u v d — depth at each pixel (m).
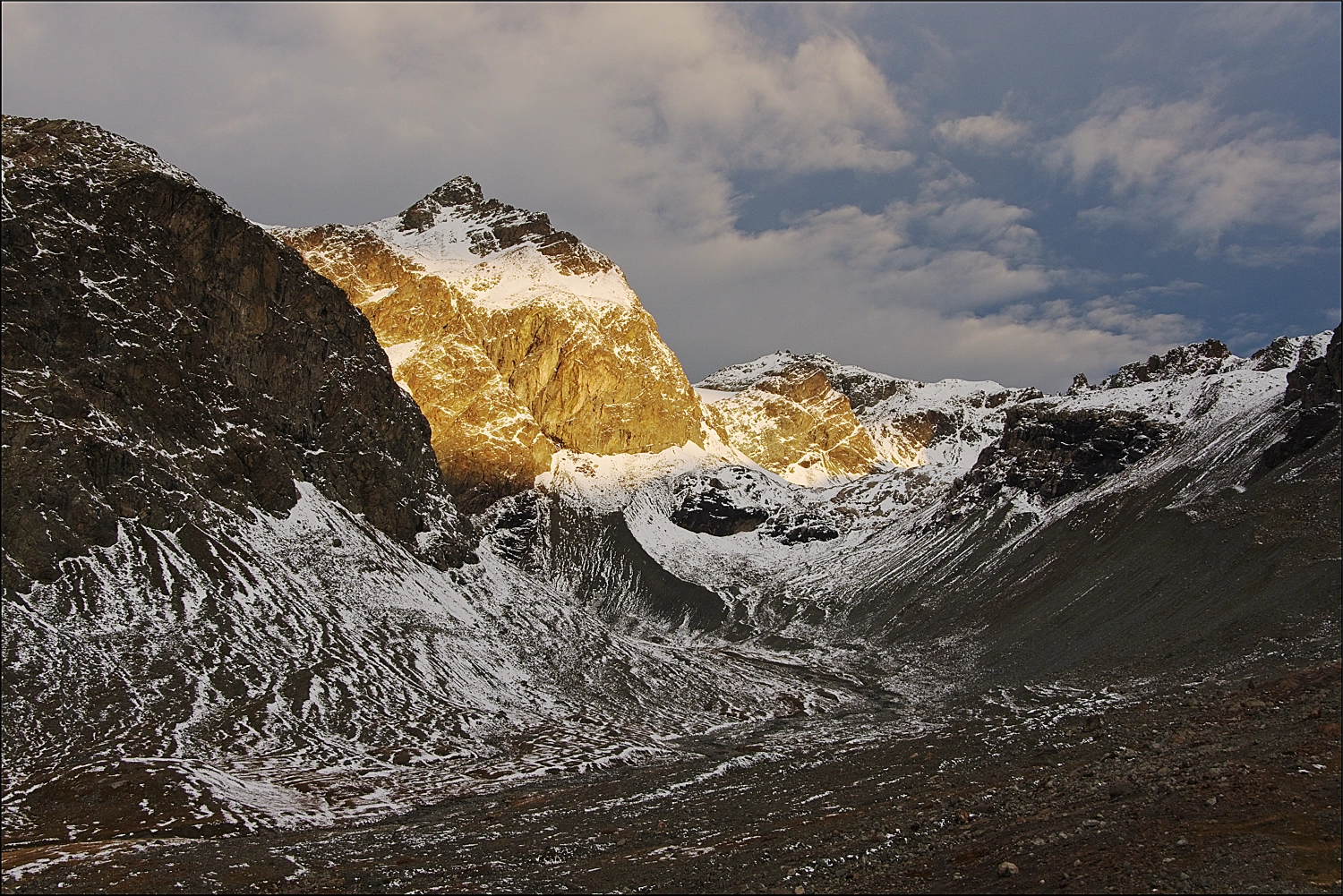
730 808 65.44
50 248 126.62
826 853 44.66
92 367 124.00
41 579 105.56
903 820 49.47
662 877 44.34
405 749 102.00
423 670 126.06
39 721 86.94
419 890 47.00
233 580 121.88
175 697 97.38
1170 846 35.41
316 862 56.59
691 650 198.88
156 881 51.41
